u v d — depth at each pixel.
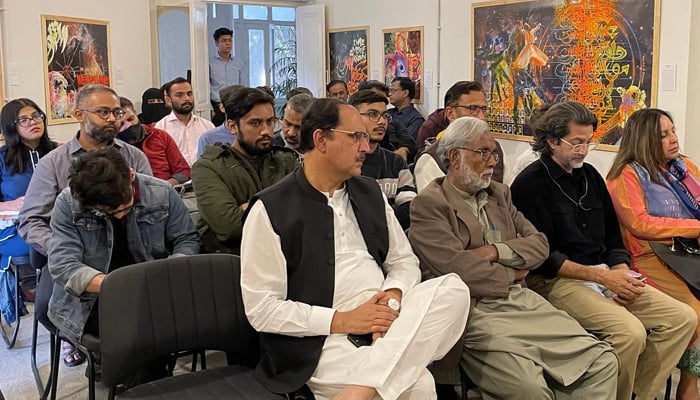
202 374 2.10
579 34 4.84
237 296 2.16
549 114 2.79
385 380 1.86
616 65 4.59
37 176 2.99
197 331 2.11
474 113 3.65
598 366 2.24
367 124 3.14
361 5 7.21
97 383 3.01
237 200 2.87
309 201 2.12
